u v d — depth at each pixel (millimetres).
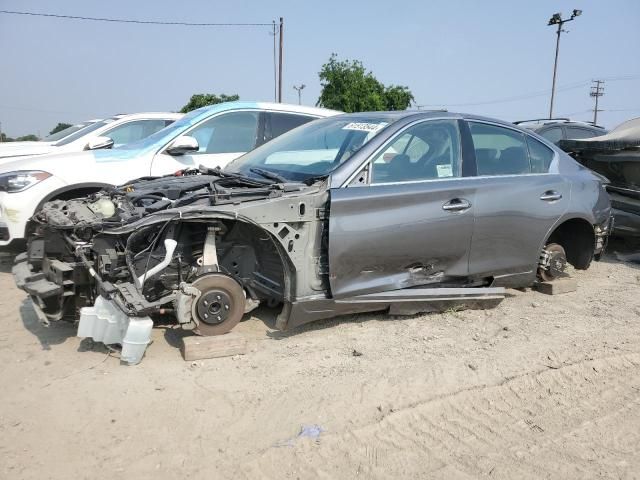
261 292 4488
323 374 3803
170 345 4199
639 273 6812
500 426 3332
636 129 7527
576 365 4059
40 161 6375
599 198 5883
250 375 3773
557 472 2924
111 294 3727
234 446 3016
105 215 4223
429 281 4754
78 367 3818
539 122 11977
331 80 32438
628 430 3354
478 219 4812
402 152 4637
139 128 9625
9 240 6094
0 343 4203
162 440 3051
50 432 3092
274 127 7672
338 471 2854
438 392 3607
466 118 5121
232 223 4250
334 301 4301
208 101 31672
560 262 5719
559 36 41656
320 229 4250
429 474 2863
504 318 4961
